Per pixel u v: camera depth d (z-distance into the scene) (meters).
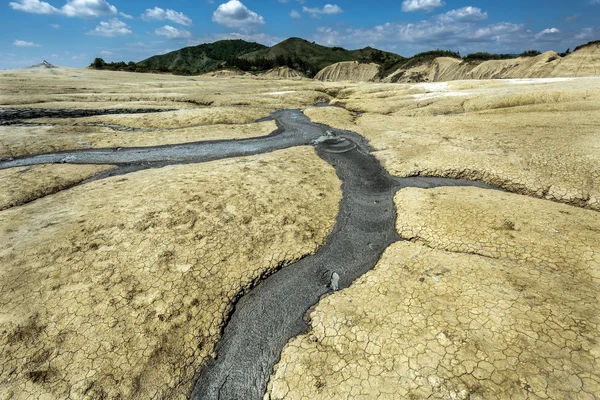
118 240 17.72
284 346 12.98
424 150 32.44
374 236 20.00
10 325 12.77
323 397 10.67
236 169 28.98
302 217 21.62
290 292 15.73
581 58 124.06
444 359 10.99
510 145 29.56
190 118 51.38
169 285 15.16
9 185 25.89
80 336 12.62
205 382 11.87
